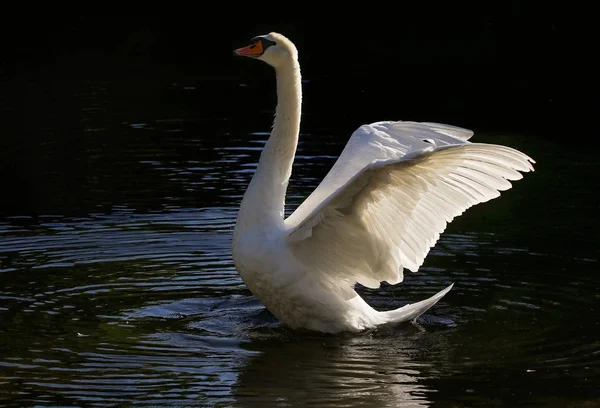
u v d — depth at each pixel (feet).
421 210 33.99
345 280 34.88
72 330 34.30
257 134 73.26
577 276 40.81
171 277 40.68
